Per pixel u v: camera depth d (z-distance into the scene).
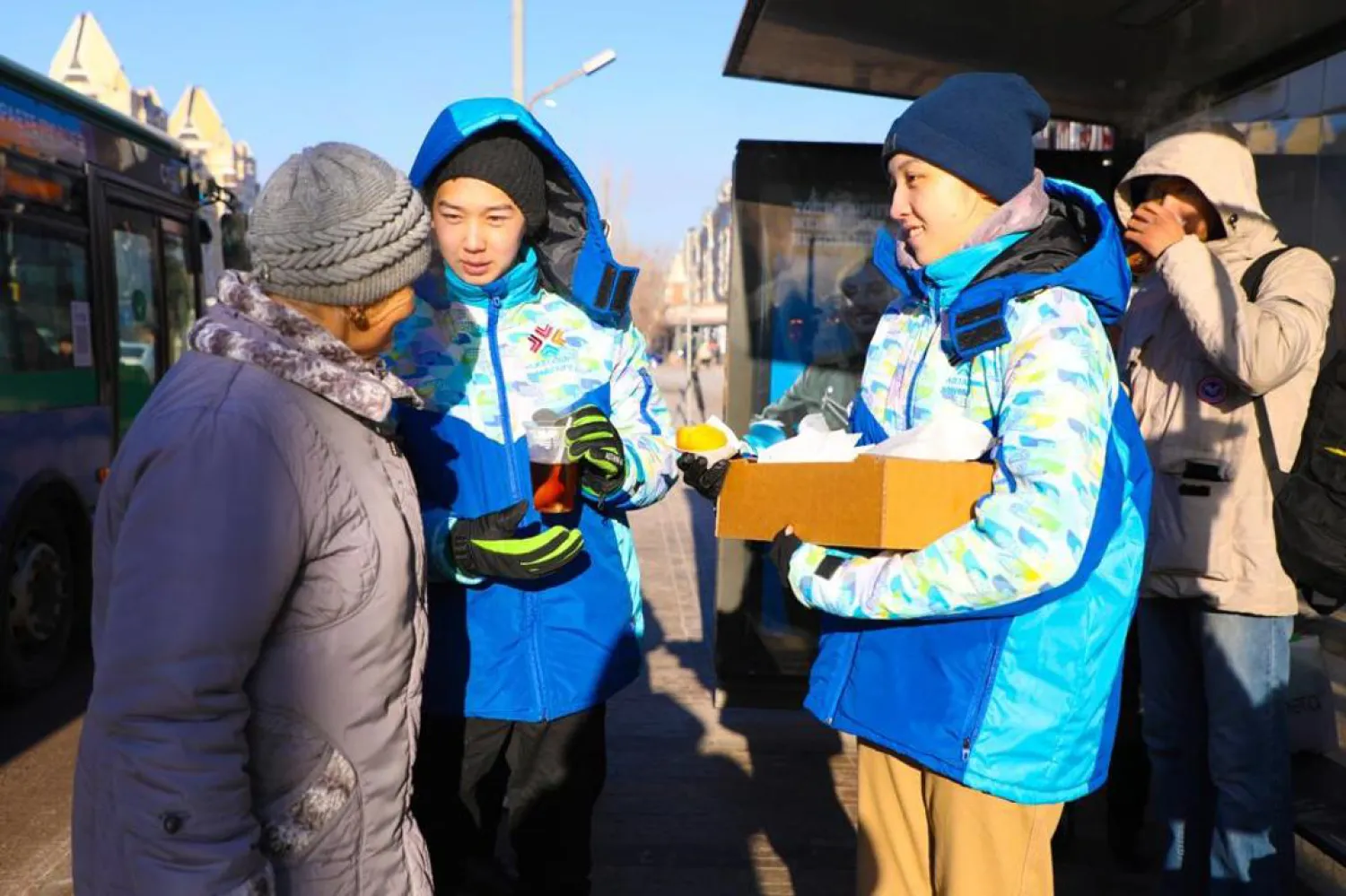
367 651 1.59
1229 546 2.84
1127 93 4.19
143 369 7.34
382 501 1.62
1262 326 2.64
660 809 3.97
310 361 1.55
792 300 4.77
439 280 2.58
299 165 1.62
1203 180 2.84
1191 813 3.13
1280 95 3.87
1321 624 3.69
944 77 4.37
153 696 1.40
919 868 2.24
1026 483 1.85
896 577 1.93
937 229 2.11
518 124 2.44
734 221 4.75
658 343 72.38
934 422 2.03
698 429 2.41
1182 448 2.90
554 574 2.58
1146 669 3.18
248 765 1.54
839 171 4.72
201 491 1.44
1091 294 1.95
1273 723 2.86
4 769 4.78
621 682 2.67
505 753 2.87
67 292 6.23
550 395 2.58
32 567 5.77
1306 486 2.70
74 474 6.19
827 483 2.04
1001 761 1.96
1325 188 3.74
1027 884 2.07
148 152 7.54
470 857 2.89
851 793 4.12
